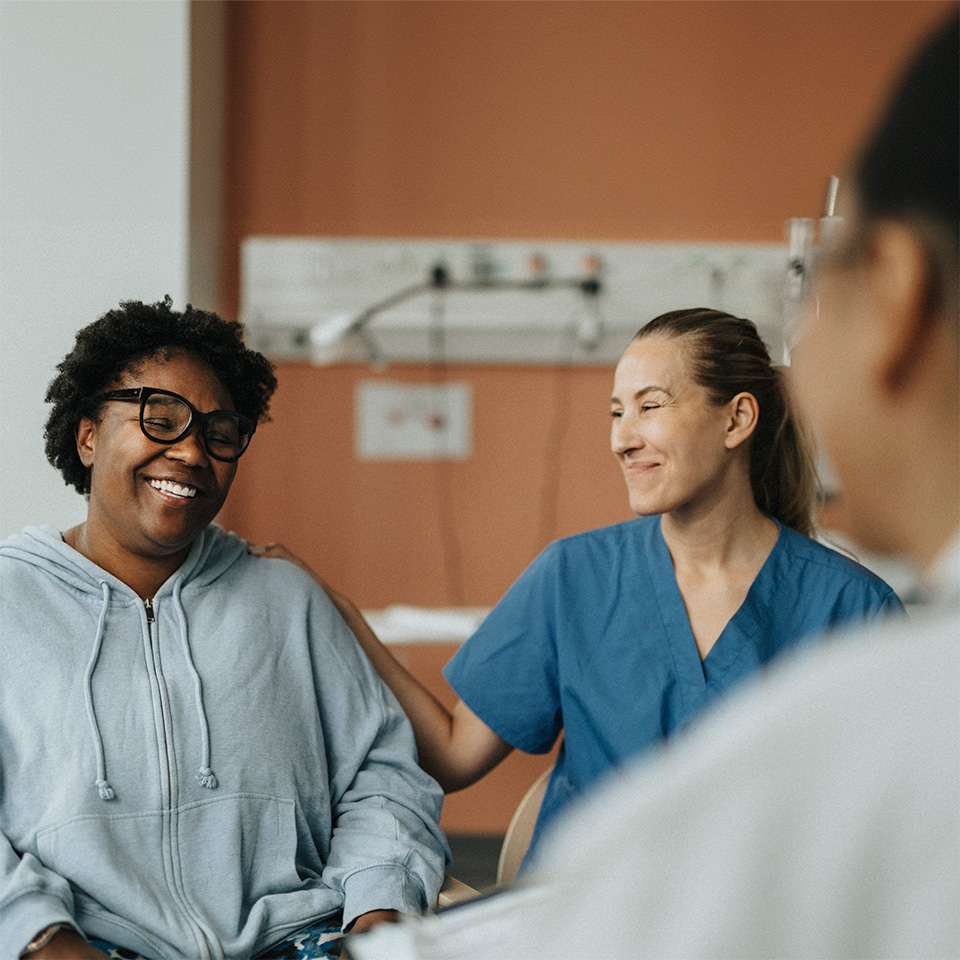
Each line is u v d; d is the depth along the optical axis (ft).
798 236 4.82
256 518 10.57
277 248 10.25
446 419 10.59
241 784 4.10
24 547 4.32
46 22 8.14
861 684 1.12
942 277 1.05
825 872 1.05
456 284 10.39
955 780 1.05
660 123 10.52
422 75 10.44
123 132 8.17
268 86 10.36
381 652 5.24
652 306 10.41
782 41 10.45
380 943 2.20
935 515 1.13
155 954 3.69
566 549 5.04
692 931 1.06
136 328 4.42
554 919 1.18
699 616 4.70
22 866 3.56
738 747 1.13
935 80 1.06
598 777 4.64
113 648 4.16
